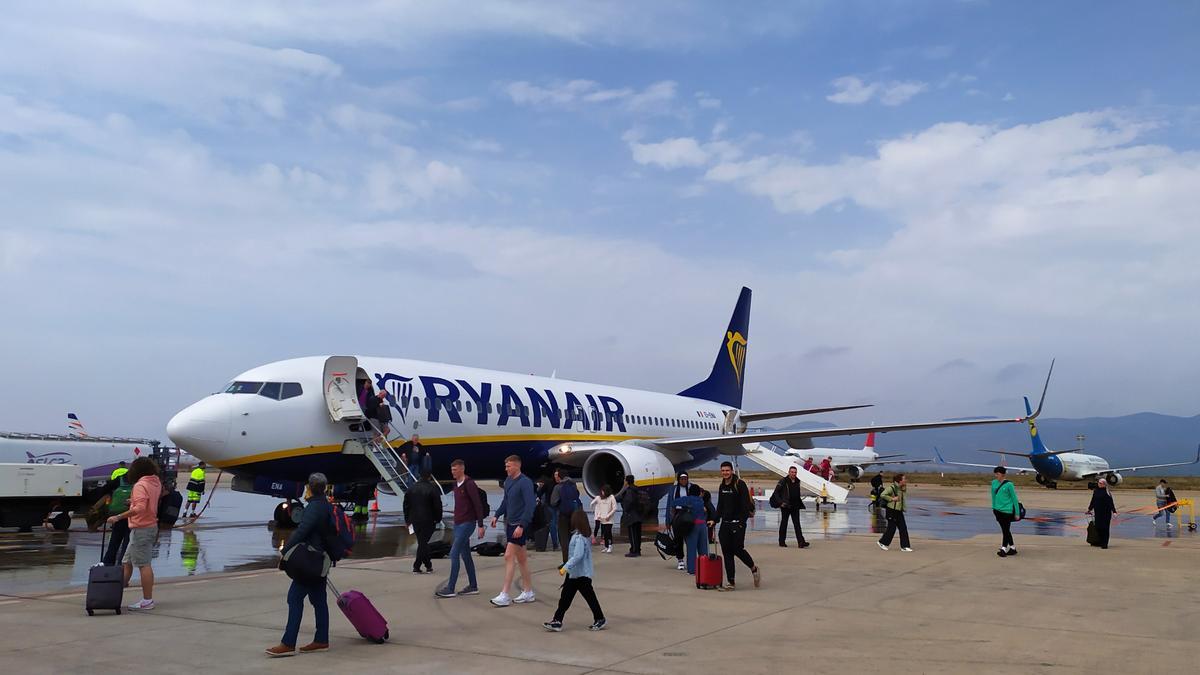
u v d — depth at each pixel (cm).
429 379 2364
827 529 2445
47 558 1530
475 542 1925
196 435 1878
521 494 1107
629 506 1708
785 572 1439
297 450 2020
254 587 1209
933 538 2172
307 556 802
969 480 10000
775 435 2755
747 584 1302
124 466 2555
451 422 2366
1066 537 2236
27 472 1928
